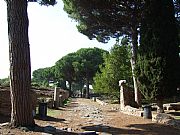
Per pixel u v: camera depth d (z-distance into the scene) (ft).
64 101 125.80
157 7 60.39
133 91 78.64
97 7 75.41
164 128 45.16
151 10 60.85
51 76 297.74
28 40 40.45
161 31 59.41
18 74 39.06
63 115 63.05
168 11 60.29
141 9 70.69
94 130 42.16
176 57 59.82
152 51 59.41
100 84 124.06
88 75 245.65
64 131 39.60
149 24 60.70
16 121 38.68
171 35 59.77
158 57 58.75
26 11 40.65
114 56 110.52
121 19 77.05
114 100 122.21
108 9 75.92
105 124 48.52
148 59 59.93
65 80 266.57
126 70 107.34
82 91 291.17
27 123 38.93
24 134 35.40
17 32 39.45
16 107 38.86
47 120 51.80
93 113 70.38
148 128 44.88
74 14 83.61
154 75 59.16
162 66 58.59
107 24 79.46
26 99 39.22
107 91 114.21
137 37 76.95
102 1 74.18
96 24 82.79
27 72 39.63
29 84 39.86
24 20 40.04
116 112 73.26
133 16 74.95
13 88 39.11
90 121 52.70
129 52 108.17
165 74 58.59
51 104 80.64
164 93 59.16
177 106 72.23
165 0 60.44
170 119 49.60
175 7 74.02
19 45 39.34
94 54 252.42
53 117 57.06
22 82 39.14
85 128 43.62
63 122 50.24
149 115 57.16
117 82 110.93
